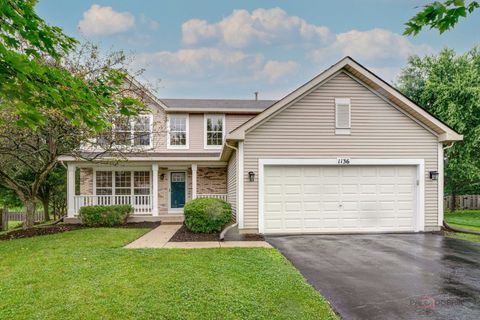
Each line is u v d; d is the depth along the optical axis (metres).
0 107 3.81
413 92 24.12
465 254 7.62
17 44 3.31
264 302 4.52
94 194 15.58
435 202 10.98
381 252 7.84
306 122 10.64
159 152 15.79
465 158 19.70
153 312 4.18
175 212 15.92
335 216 10.73
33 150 12.09
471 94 19.03
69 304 4.45
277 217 10.55
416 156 10.95
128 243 8.98
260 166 10.43
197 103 17.23
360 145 10.80
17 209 24.64
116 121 11.03
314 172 10.73
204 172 16.39
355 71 10.65
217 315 4.12
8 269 6.27
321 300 4.65
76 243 8.63
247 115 16.72
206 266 6.22
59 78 3.28
